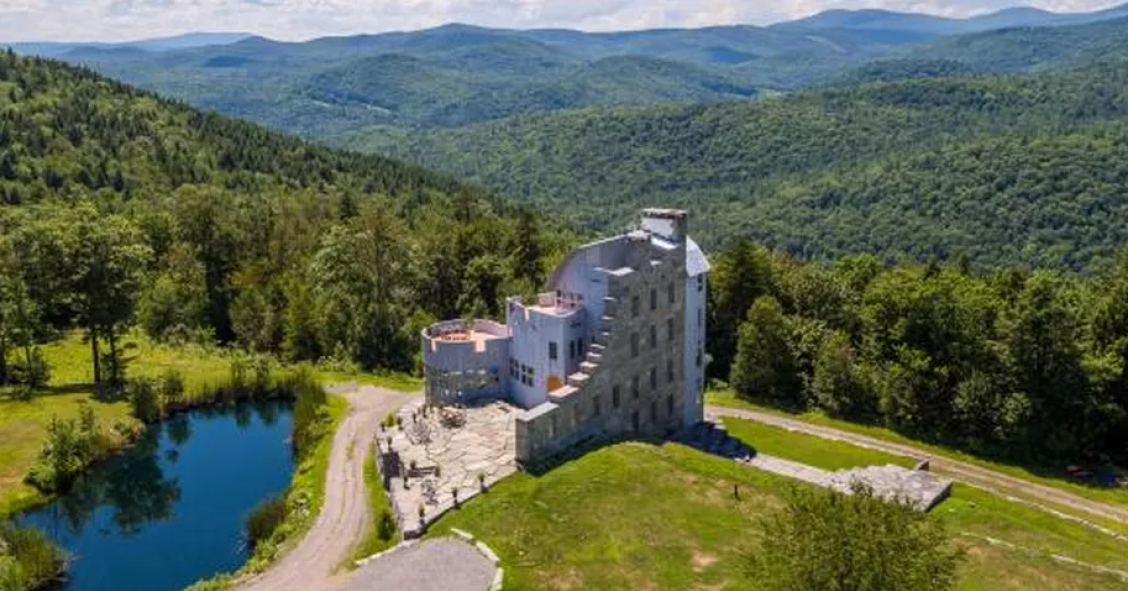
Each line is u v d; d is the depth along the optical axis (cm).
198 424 9162
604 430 7188
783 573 3462
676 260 7769
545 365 7456
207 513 6981
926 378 8869
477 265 12788
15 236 9719
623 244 7569
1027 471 8025
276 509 6431
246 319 11756
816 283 10881
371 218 12431
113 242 9656
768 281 11069
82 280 9462
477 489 6053
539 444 6506
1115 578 5147
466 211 18800
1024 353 8319
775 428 8819
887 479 7000
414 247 12912
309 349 11031
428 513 5753
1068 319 8175
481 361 7888
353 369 10375
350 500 6450
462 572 5025
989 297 9150
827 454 8031
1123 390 8419
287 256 14600
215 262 13800
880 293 9700
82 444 7762
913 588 3250
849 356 9481
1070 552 5712
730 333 10975
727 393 10144
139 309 11694
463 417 7375
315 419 8412
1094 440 8381
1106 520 6906
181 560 6150
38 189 17288
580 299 7488
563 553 5222
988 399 8412
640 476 6262
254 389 9712
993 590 4947
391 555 5309
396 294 12444
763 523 3900
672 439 7931
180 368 10381
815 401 9762
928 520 3950
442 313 13225
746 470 6650
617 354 7188
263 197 18925
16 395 9206
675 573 5012
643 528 5531
